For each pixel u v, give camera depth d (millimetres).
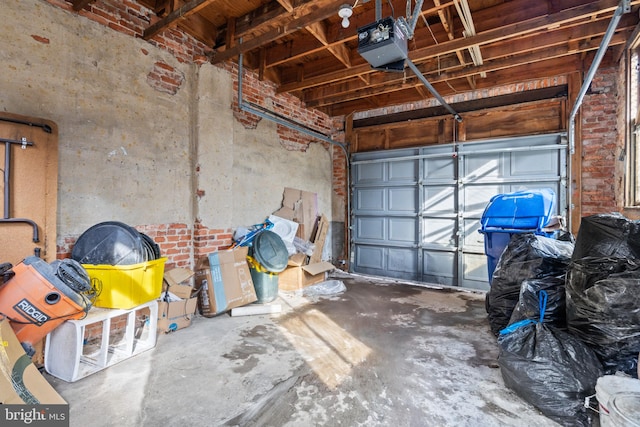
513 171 4477
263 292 3748
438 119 5020
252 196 4359
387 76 4340
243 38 3693
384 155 5488
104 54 2797
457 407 1812
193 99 3541
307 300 3955
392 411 1790
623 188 3479
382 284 4902
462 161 4809
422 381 2090
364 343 2688
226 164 3852
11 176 2229
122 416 1735
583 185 4043
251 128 4336
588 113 4004
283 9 3066
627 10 2281
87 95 2688
